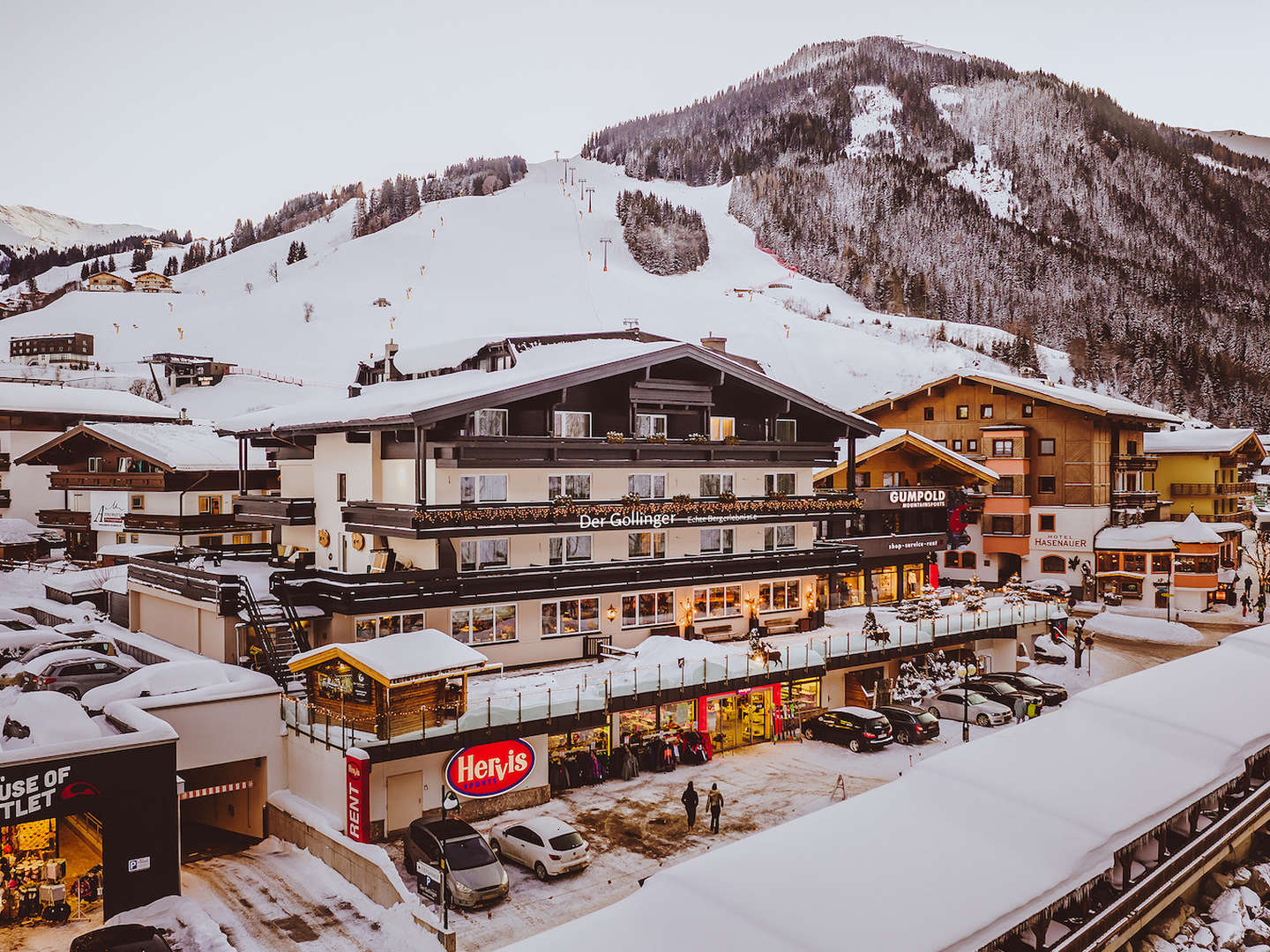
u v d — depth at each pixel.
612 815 28.47
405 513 33.78
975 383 71.75
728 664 34.34
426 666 26.28
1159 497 74.81
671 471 41.66
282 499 42.31
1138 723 26.39
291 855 26.14
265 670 32.59
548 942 14.69
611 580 38.34
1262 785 29.70
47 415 72.50
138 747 22.73
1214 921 24.44
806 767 33.25
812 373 177.38
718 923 15.21
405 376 52.47
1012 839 19.12
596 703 30.44
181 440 61.00
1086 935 19.84
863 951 14.69
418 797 26.97
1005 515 69.06
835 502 45.72
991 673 44.56
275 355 185.88
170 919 21.97
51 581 53.06
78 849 26.16
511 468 36.50
